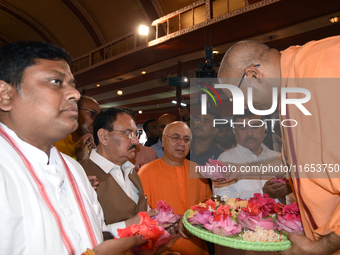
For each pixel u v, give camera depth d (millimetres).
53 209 679
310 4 5480
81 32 13508
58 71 685
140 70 10266
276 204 1164
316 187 910
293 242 908
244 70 1095
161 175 1812
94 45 13484
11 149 666
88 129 2156
